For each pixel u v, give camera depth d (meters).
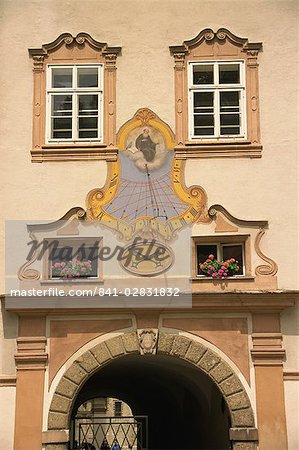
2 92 18.06
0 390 16.50
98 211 17.42
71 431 18.78
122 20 18.38
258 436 16.17
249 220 17.22
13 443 16.20
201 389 20.97
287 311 16.77
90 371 16.64
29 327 16.81
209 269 17.02
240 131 17.83
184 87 18.02
